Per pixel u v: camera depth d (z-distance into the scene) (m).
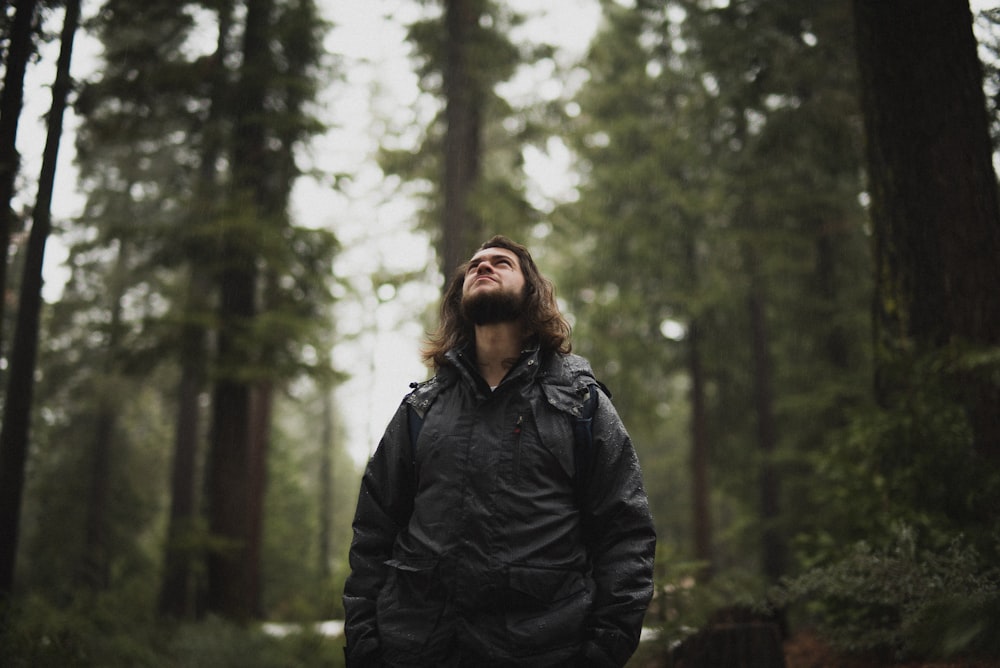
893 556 3.79
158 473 20.27
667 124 15.12
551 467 1.89
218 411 9.86
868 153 4.82
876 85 4.75
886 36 4.70
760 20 9.18
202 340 9.80
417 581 1.83
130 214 15.55
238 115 9.95
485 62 10.59
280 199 10.27
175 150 15.26
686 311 14.88
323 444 28.09
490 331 2.11
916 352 4.29
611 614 1.80
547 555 1.80
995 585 2.95
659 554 4.84
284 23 10.03
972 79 4.56
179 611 13.00
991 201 4.44
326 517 26.78
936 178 4.45
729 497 17.05
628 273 15.13
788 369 14.38
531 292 2.18
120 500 18.17
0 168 5.07
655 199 15.05
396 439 2.07
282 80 9.95
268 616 15.84
